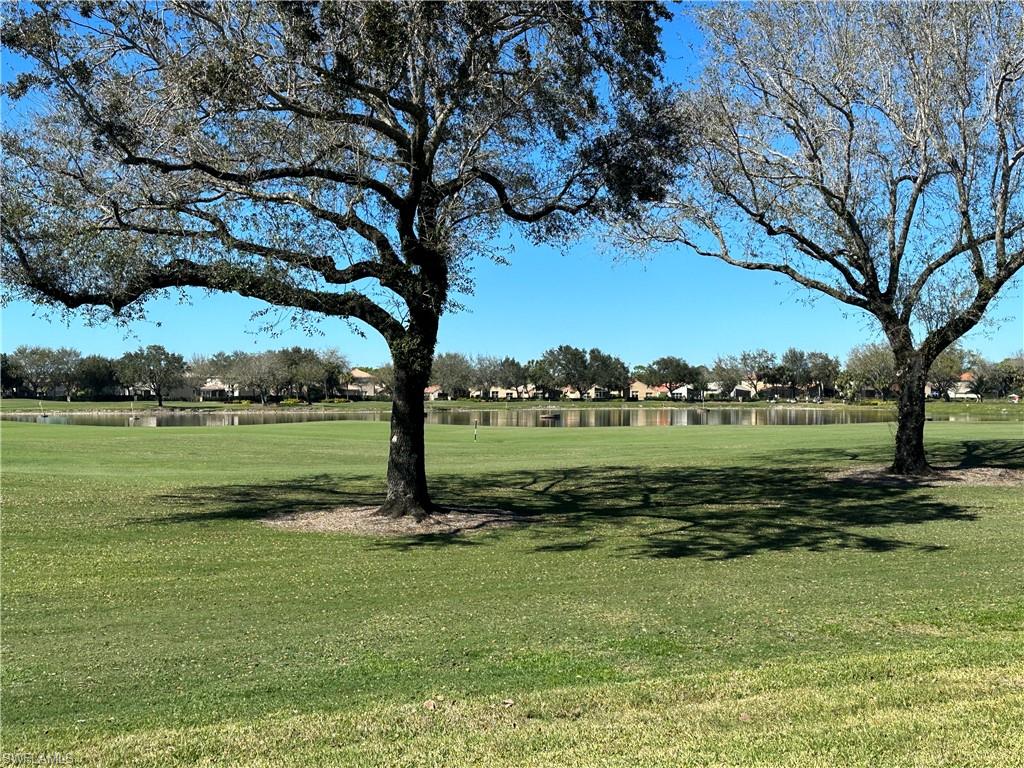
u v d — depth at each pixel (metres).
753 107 18.69
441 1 10.21
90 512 13.72
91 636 6.70
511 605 7.67
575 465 23.66
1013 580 8.42
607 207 13.73
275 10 9.40
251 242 11.58
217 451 28.28
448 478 20.50
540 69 11.75
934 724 4.27
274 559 10.12
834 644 6.15
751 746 4.05
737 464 23.22
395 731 4.46
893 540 11.17
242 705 5.02
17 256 11.70
